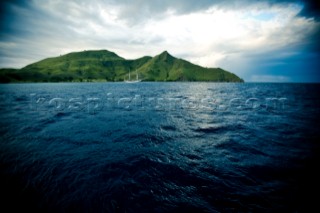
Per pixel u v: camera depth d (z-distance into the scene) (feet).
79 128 51.08
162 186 22.26
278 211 18.31
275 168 26.91
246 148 35.42
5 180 23.82
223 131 48.37
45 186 22.50
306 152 33.27
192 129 50.67
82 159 29.99
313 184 22.74
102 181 23.34
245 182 23.27
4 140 39.68
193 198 20.10
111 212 18.11
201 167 27.22
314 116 71.05
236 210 18.42
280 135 44.52
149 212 18.01
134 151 33.76
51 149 34.60
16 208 18.94
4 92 212.43
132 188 21.80
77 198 20.16
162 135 44.57
